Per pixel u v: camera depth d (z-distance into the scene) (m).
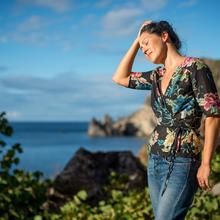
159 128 3.94
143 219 6.87
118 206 7.19
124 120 139.88
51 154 83.06
